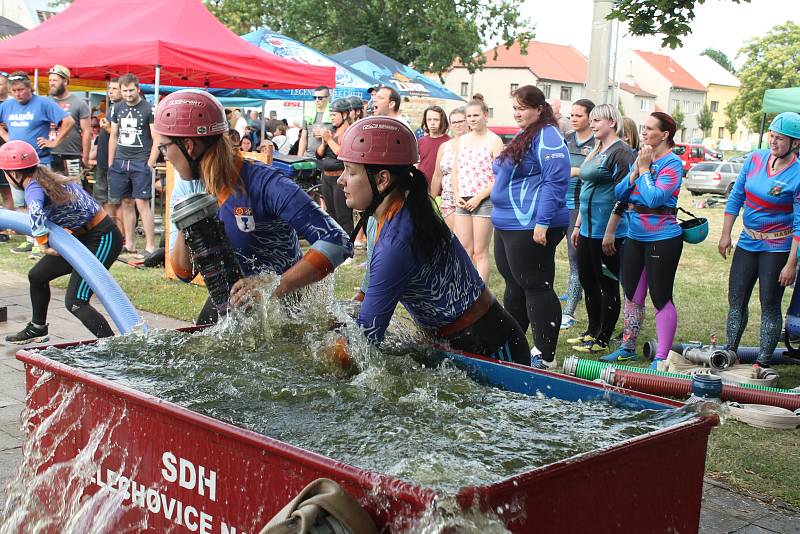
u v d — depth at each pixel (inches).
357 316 118.0
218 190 129.0
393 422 96.7
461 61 1536.7
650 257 234.4
